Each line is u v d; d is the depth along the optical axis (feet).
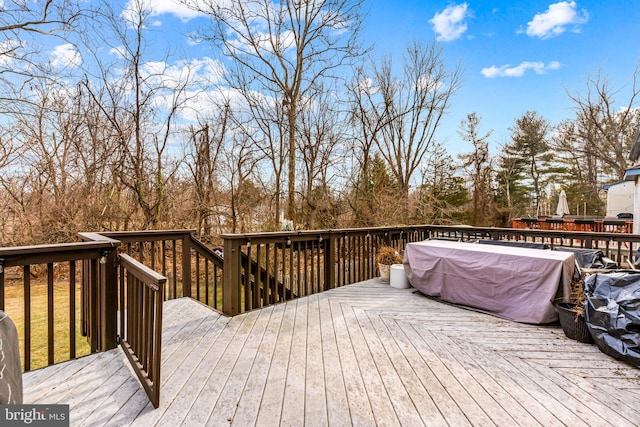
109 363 7.57
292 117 33.14
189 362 7.71
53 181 24.39
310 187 33.40
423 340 9.15
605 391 6.65
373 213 34.47
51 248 7.17
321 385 6.82
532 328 10.09
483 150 59.36
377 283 15.90
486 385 6.88
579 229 36.17
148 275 6.15
